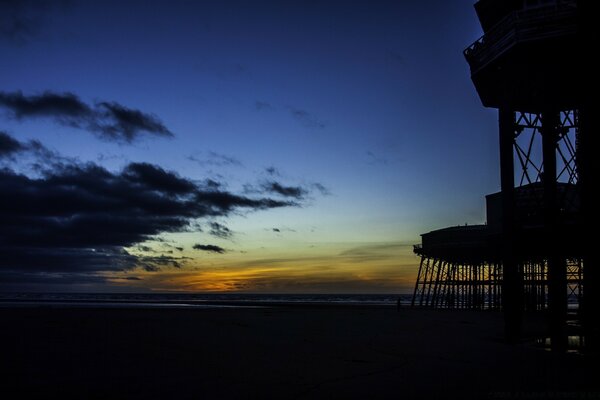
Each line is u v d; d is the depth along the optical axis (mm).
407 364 20359
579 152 29469
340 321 43719
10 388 14922
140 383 15977
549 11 25891
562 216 26828
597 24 23500
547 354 23422
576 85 27328
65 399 13812
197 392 14922
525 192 36469
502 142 28359
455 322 44156
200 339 27656
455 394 14984
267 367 19281
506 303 28125
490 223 54406
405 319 47344
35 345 23609
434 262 80750
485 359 21797
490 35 28766
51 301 125750
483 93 32094
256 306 95125
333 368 19281
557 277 25734
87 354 21328
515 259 27797
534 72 27609
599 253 24781
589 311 29641
